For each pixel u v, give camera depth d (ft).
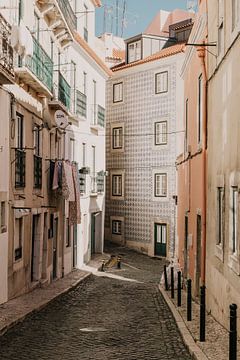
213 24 40.11
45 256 59.98
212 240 39.68
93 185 94.07
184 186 64.03
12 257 46.44
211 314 39.60
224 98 35.06
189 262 55.01
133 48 117.91
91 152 91.81
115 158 120.06
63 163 61.57
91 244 101.09
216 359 25.77
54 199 65.16
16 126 48.32
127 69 116.06
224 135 34.91
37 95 55.67
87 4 92.63
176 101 105.81
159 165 109.81
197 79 50.19
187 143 60.34
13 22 46.47
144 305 48.67
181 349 29.86
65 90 67.97
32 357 27.68
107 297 54.80
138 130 114.21
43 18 58.39
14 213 46.62
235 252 31.19
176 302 46.96
